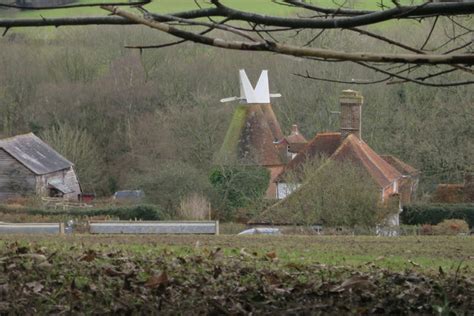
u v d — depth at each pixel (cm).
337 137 14925
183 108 19588
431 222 13662
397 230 11581
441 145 15200
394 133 16662
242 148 18012
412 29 12850
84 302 3148
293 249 6412
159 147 19212
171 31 1841
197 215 15075
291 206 11981
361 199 11600
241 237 7562
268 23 2116
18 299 3112
